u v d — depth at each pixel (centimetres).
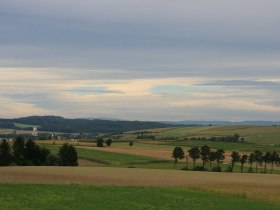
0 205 4062
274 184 7919
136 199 4953
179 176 9019
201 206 4734
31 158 12406
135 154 15925
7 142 12306
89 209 4147
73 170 9400
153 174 9206
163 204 4728
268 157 14575
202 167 13638
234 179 8862
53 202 4412
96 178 7681
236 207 4809
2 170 8794
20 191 5059
